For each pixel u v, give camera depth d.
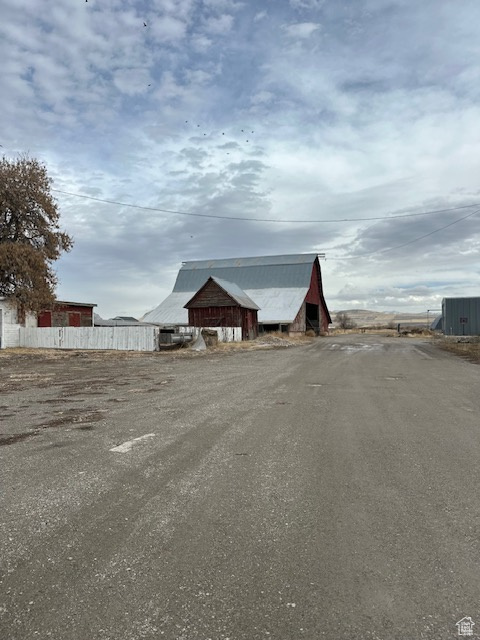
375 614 2.50
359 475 4.78
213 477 4.71
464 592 2.69
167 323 50.06
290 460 5.30
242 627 2.40
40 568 2.97
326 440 6.21
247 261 61.09
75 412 8.31
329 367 17.11
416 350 28.20
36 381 13.16
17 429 6.98
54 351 27.36
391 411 8.28
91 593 2.70
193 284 59.31
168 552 3.17
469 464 5.14
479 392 10.55
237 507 3.94
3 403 9.41
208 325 42.28
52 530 3.51
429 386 11.65
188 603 2.60
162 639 2.32
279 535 3.42
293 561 3.04
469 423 7.25
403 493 4.27
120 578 2.85
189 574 2.89
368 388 11.32
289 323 49.19
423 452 5.62
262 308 52.44
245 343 35.25
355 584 2.78
